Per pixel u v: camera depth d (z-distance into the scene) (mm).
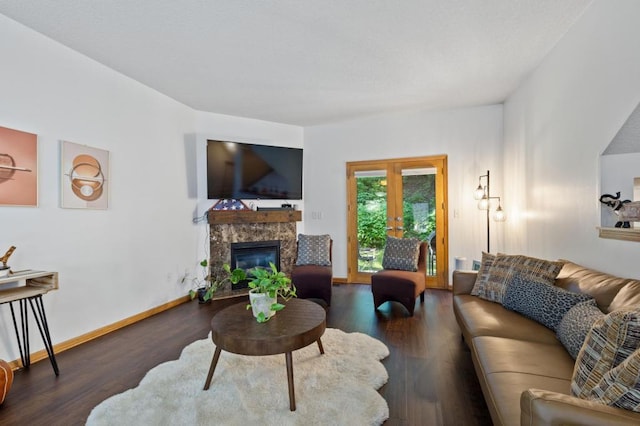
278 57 2961
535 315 1995
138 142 3445
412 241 3895
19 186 2379
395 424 1652
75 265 2770
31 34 2461
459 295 2719
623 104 1900
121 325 3160
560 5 2232
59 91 2662
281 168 4656
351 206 5062
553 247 2811
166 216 3812
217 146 4191
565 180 2596
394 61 3049
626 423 849
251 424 1602
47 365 2338
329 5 2217
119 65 3076
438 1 2184
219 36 2600
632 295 1494
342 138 5082
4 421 1709
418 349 2535
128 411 1719
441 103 4219
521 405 983
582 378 1093
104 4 2180
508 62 3070
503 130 4223
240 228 4379
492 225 4305
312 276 3742
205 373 2113
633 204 1817
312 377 2043
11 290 2162
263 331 1894
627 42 1861
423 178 4691
